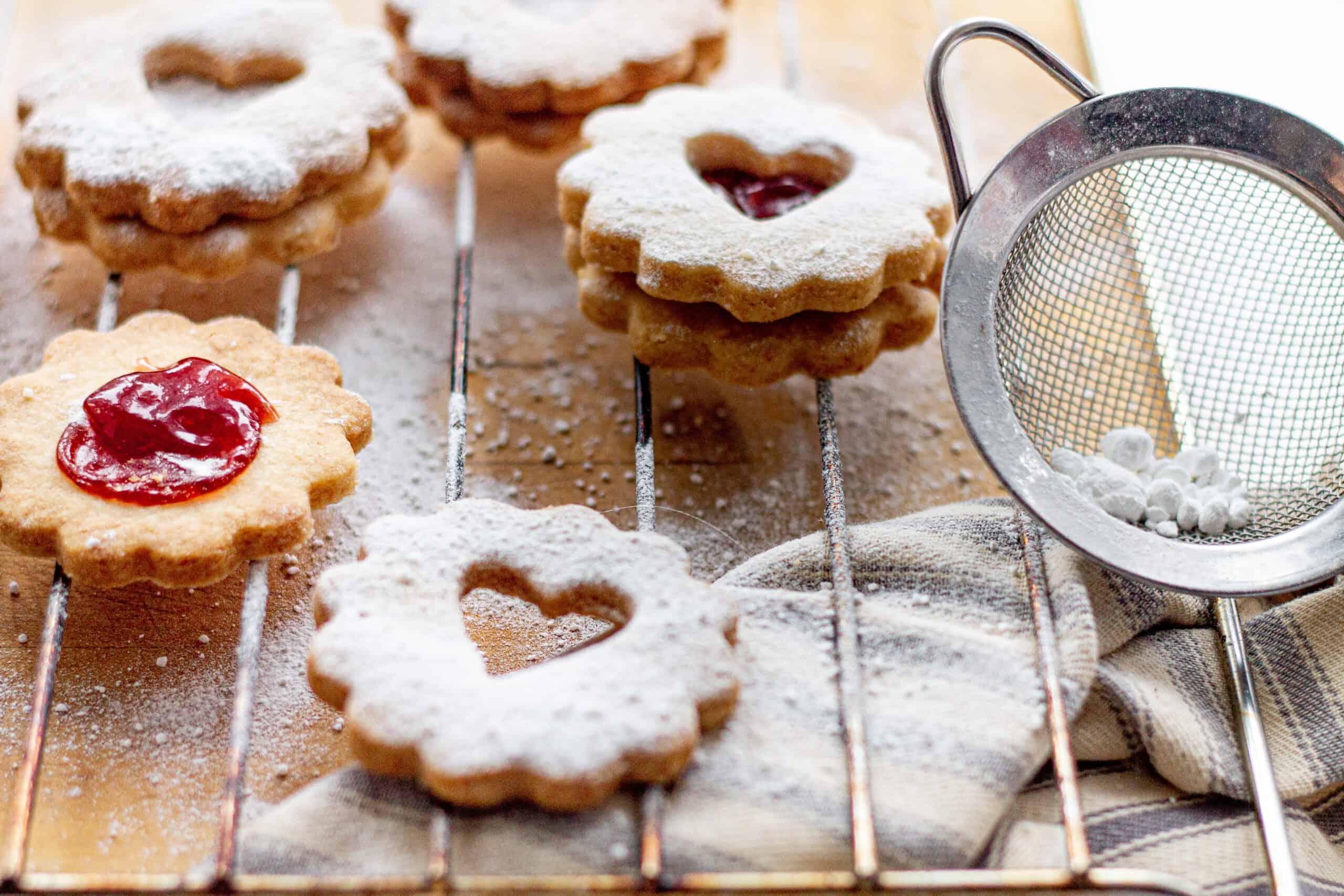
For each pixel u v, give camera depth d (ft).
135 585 1.67
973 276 1.61
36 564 1.68
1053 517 1.60
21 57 1.95
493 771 1.49
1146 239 1.72
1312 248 1.68
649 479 1.66
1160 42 1.96
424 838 1.52
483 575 1.58
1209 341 1.72
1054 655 1.59
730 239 1.67
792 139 1.75
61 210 1.74
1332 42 1.94
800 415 1.80
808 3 2.06
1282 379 1.69
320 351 1.69
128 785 1.60
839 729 1.56
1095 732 1.60
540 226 1.89
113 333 1.68
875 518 1.74
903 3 2.06
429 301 1.84
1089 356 1.74
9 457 1.60
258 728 1.62
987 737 1.55
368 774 1.54
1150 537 1.61
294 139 1.74
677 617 1.55
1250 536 1.64
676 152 1.73
